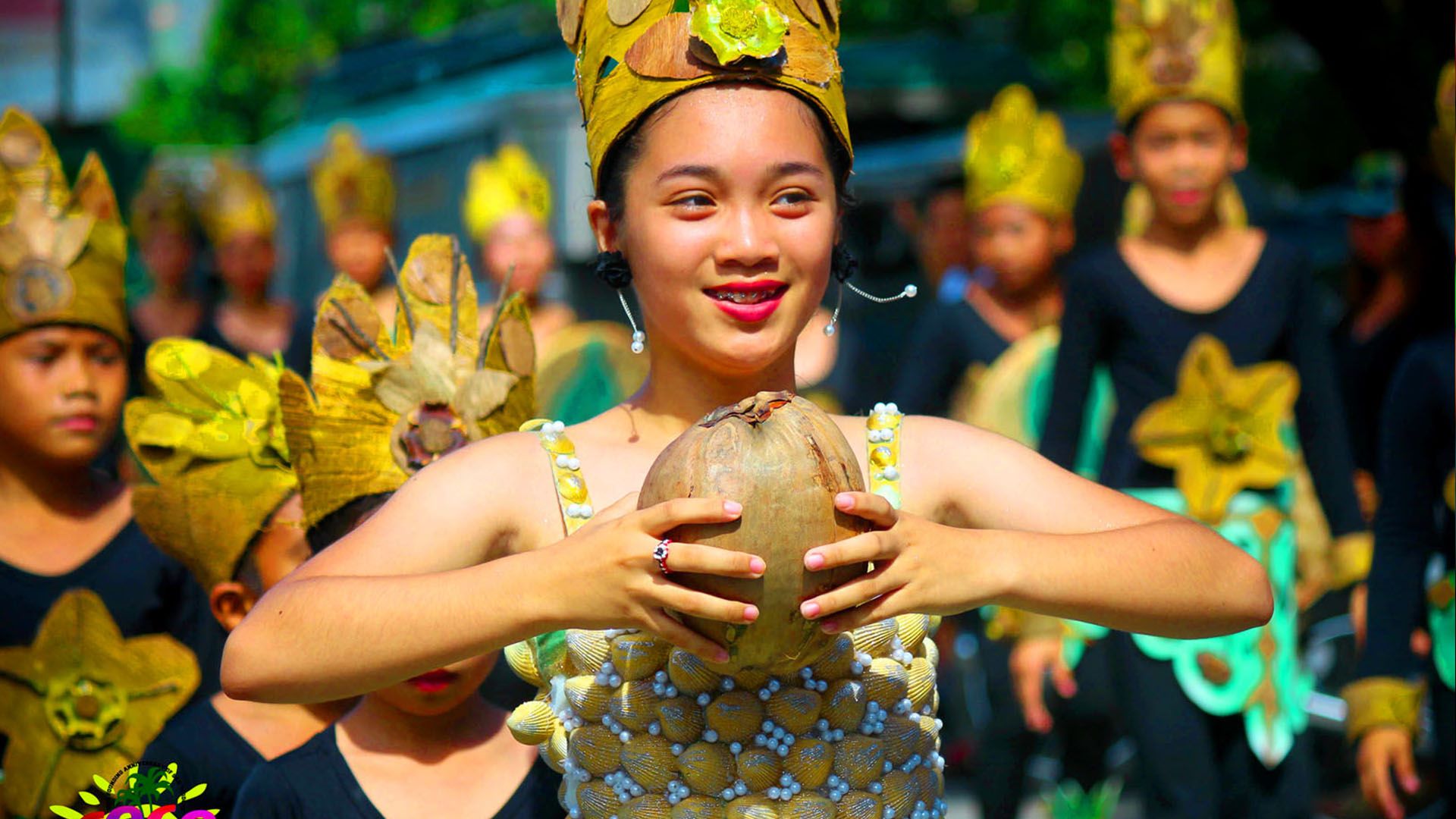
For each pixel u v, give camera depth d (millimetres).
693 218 4707
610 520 4301
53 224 7930
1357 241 13938
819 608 4035
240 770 6242
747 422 4160
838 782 4617
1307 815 8977
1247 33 22062
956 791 13719
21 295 7809
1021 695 10086
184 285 16469
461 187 21141
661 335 5012
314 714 6379
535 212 15844
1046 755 11969
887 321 21078
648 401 5152
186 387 6820
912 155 21453
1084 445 11258
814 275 4777
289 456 6434
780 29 4715
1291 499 9352
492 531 4836
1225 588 4645
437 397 6199
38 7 27953
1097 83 26016
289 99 39625
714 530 4023
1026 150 12930
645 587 4039
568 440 4996
